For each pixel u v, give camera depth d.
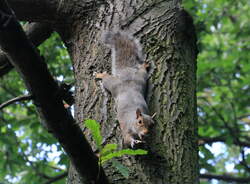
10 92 13.98
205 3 19.28
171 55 6.98
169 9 7.41
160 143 6.18
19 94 14.32
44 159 13.76
